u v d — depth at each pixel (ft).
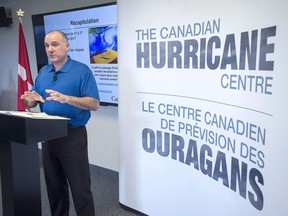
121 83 7.86
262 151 4.25
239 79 4.75
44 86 6.89
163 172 7.14
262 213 4.33
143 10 6.89
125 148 8.13
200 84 5.78
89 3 10.89
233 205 5.17
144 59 7.11
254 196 4.53
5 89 15.19
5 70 14.99
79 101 6.20
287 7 3.66
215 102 5.41
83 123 6.84
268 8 4.03
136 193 8.07
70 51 11.39
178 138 6.57
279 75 3.82
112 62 10.29
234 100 4.91
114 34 9.96
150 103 7.17
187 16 5.90
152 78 6.99
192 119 6.10
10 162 5.18
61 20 11.32
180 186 6.70
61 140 6.68
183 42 6.08
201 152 5.96
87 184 7.09
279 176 3.90
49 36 6.54
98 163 11.98
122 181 8.46
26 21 13.41
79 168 6.88
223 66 5.14
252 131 4.48
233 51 4.87
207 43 5.49
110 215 8.34
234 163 5.03
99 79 10.84
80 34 10.93
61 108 6.61
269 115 4.05
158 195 7.39
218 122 5.38
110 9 9.87
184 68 6.15
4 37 14.64
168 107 6.72
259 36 4.24
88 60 10.96
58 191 7.36
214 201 5.73
